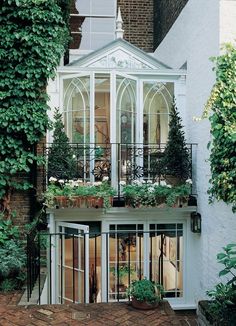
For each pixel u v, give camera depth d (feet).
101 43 32.01
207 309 13.96
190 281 22.31
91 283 21.62
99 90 22.31
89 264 21.98
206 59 20.03
